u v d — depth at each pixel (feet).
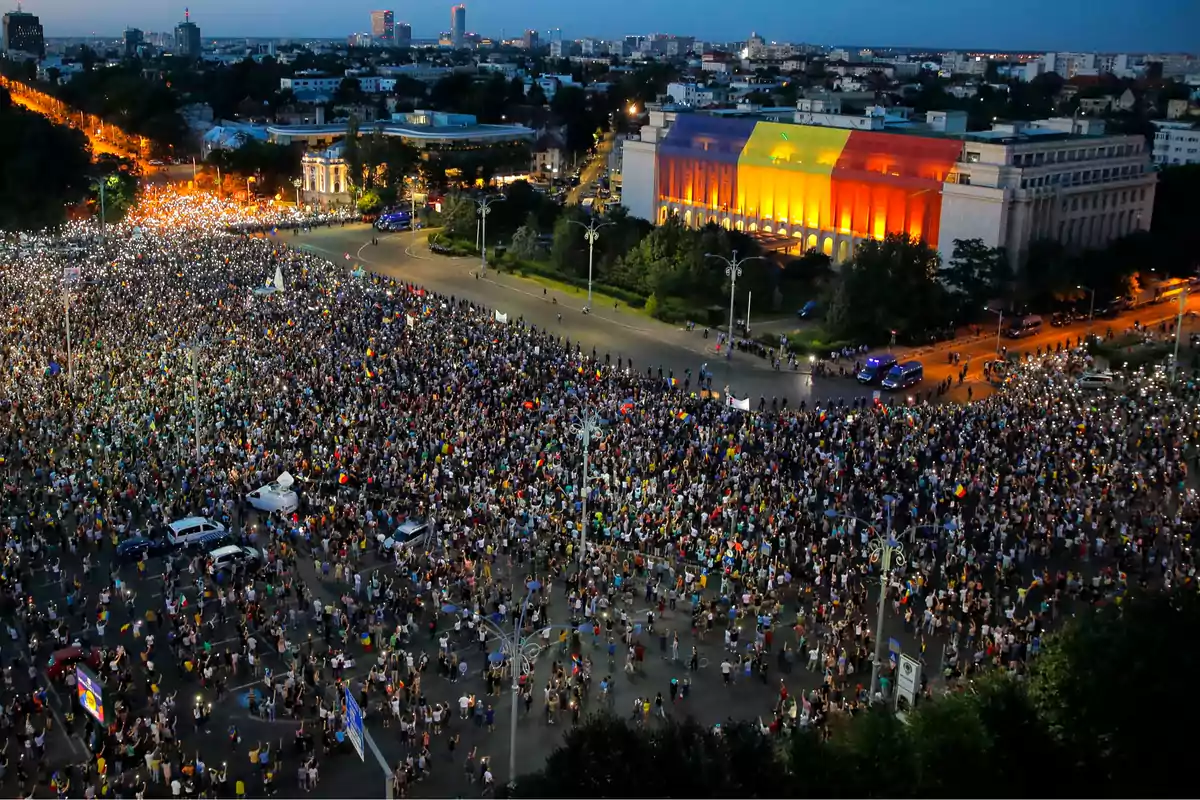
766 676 185.68
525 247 555.28
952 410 319.88
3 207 586.86
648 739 117.91
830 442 291.17
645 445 276.62
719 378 372.17
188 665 179.42
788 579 215.51
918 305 419.95
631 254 494.59
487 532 228.84
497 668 178.91
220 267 471.21
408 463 261.24
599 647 194.29
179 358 331.77
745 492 252.83
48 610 194.18
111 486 244.63
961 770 109.29
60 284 420.77
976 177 507.30
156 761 154.20
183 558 220.23
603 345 414.41
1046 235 510.58
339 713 167.63
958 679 180.65
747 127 616.39
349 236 633.20
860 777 108.68
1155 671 115.44
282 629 191.72
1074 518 240.94
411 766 155.63
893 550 220.02
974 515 247.91
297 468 258.16
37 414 283.18
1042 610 203.00
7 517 228.84
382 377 325.01
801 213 590.14
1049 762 112.78
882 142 547.90
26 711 168.76
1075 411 320.70
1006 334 431.84
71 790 151.84
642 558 219.20
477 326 396.78
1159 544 234.79
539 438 277.44
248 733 167.22
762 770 110.83
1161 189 609.83
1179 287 518.37
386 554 225.35
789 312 473.67
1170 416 319.88
